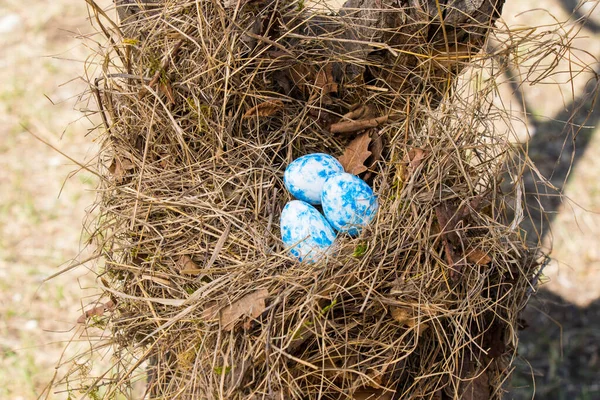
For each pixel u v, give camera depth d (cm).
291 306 83
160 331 84
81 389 86
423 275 84
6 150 156
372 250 85
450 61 90
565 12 198
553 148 162
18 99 169
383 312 84
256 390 80
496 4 88
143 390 111
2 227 140
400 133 92
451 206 87
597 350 129
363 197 90
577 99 170
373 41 91
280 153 96
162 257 88
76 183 149
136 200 87
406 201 87
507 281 88
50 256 136
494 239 86
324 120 95
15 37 191
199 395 81
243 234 89
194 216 89
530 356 129
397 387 85
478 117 89
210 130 91
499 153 88
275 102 92
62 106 167
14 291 132
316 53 92
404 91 93
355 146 94
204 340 82
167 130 90
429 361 86
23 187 148
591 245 142
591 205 149
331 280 83
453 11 88
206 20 89
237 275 85
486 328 88
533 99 171
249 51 91
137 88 90
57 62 180
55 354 123
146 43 90
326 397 83
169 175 90
